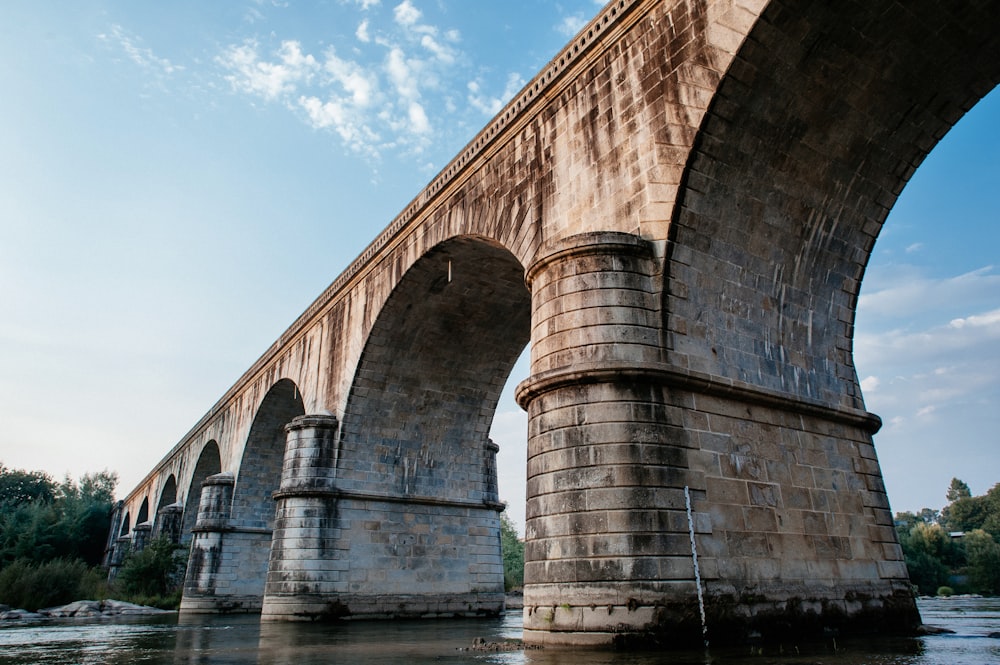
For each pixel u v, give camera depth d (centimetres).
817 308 1666
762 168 1477
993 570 7056
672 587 1162
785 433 1476
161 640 1805
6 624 2822
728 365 1441
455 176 2183
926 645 1116
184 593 3728
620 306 1370
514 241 1852
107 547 8194
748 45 1313
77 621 3041
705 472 1303
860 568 1453
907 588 1510
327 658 1236
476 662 1044
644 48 1552
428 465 2859
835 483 1512
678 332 1385
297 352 3400
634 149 1520
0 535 6212
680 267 1423
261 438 3931
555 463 1308
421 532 2750
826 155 1530
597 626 1157
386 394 2761
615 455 1245
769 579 1289
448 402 2914
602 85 1653
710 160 1413
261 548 3847
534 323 1514
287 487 2622
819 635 1301
